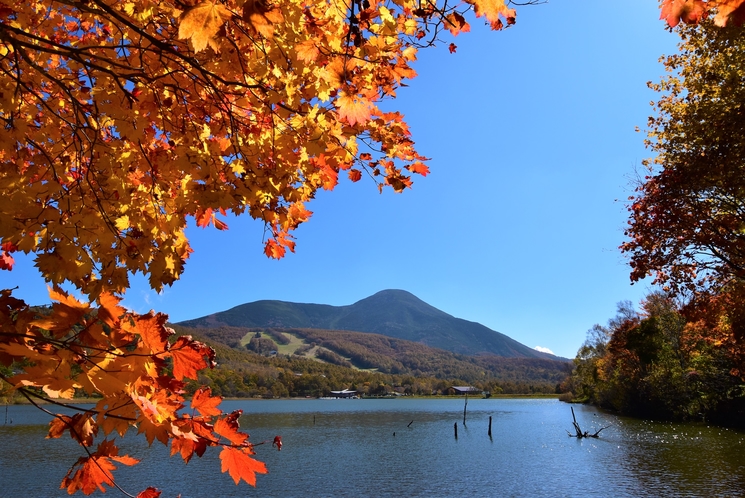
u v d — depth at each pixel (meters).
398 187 3.18
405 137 2.96
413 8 2.56
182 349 1.54
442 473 24.22
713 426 35.12
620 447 29.67
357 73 2.63
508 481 21.89
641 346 40.94
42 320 1.42
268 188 2.39
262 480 22.73
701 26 9.67
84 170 2.35
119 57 2.25
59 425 1.71
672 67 11.15
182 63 2.31
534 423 50.41
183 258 2.70
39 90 2.58
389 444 36.06
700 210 10.94
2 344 1.34
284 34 2.16
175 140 2.46
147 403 1.47
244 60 2.23
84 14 2.48
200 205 2.23
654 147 11.98
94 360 1.46
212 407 1.81
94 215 2.03
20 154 2.41
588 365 81.69
